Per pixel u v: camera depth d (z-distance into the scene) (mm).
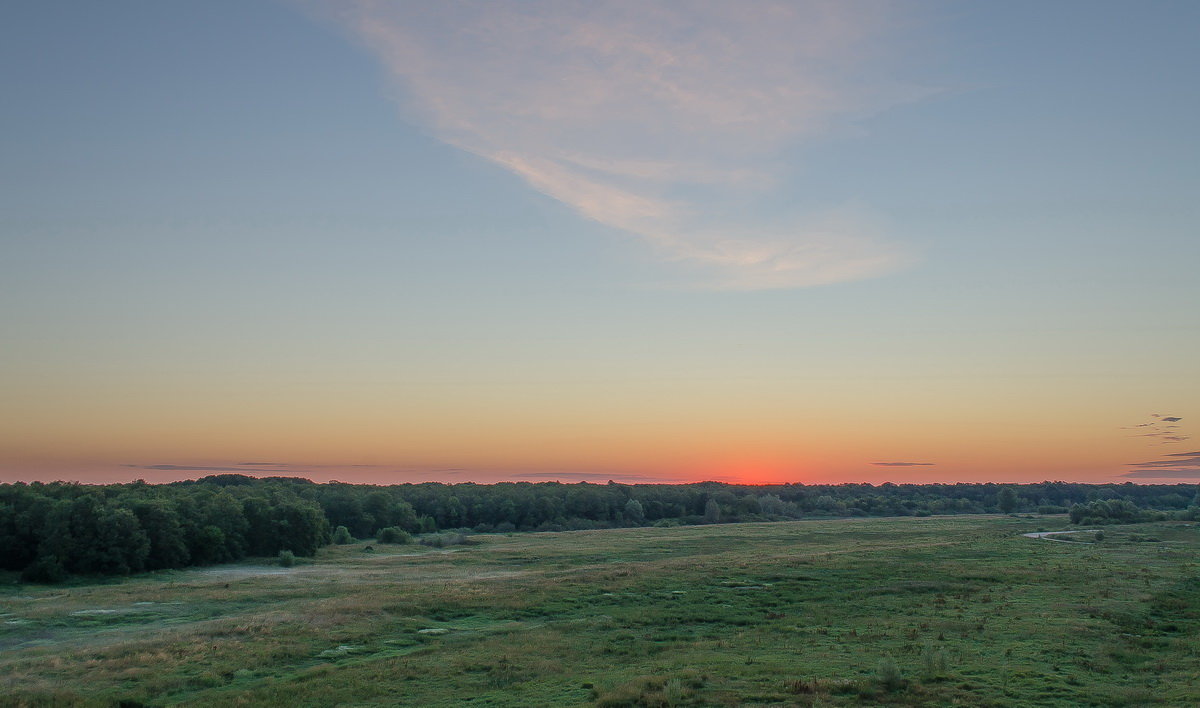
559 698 30359
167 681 36000
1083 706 27016
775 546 117312
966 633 41375
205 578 90438
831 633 43250
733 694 29203
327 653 42531
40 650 44781
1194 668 33000
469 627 50125
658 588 63844
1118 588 58062
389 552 126500
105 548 91250
